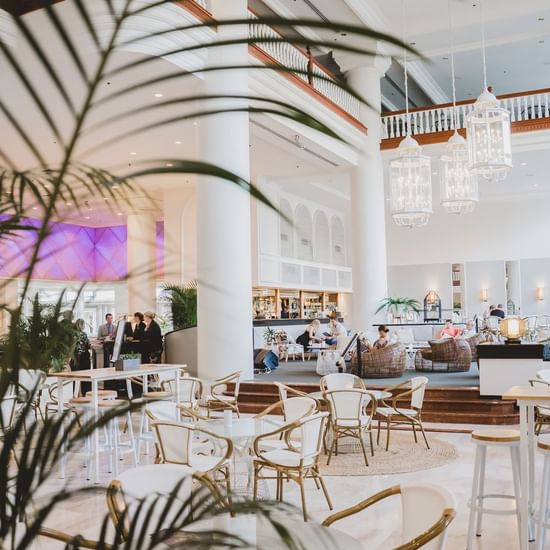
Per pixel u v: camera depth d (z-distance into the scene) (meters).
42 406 8.59
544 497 4.14
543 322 20.62
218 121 9.69
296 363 16.12
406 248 22.44
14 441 1.12
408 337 14.97
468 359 12.84
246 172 9.98
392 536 4.64
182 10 8.00
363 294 15.65
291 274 18.00
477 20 15.62
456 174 12.21
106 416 1.12
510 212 21.36
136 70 8.40
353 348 13.63
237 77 9.59
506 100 15.31
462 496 5.58
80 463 7.01
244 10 9.80
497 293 21.34
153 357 12.23
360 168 15.59
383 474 6.39
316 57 16.14
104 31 6.84
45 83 8.37
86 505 5.43
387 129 16.52
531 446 4.39
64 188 1.20
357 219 15.67
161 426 4.88
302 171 15.90
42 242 1.15
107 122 1.07
